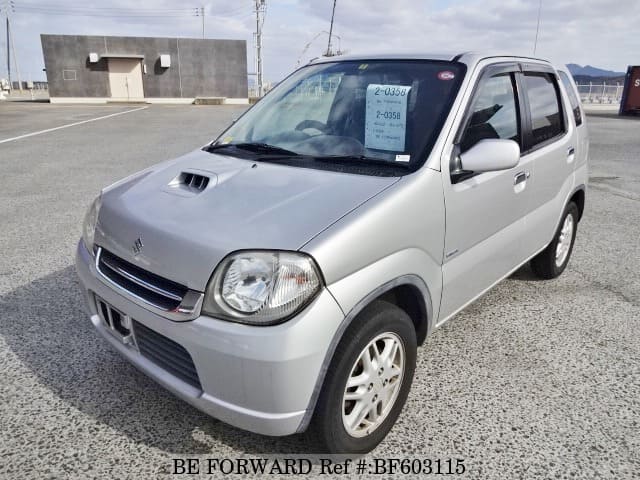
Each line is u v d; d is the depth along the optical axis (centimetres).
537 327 367
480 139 289
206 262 203
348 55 350
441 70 294
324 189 235
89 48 3453
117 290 233
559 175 388
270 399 196
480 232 292
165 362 221
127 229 237
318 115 311
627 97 2720
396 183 238
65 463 235
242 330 193
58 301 395
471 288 299
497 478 231
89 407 273
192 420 264
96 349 329
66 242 529
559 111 399
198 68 3628
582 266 488
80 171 917
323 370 202
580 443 253
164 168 297
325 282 199
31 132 1559
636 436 259
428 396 288
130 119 2102
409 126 270
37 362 314
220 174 261
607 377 309
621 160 1148
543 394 291
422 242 243
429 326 267
